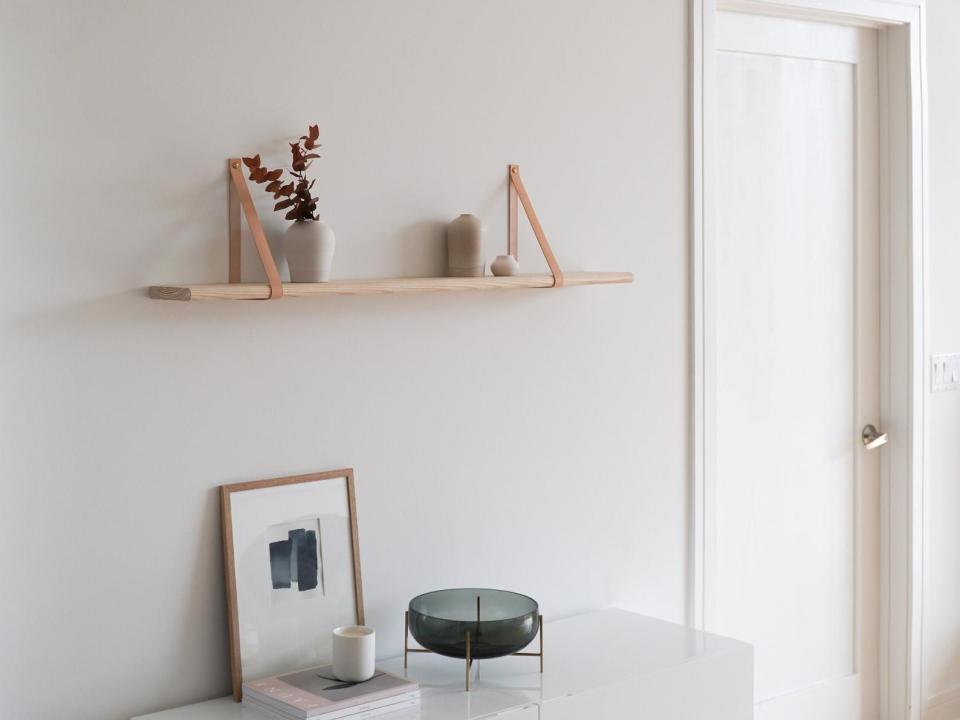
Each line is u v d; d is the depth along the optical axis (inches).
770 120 123.1
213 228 84.6
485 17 97.8
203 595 85.8
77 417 79.7
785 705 128.3
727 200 119.6
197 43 83.0
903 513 135.2
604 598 109.4
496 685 88.9
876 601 137.7
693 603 115.6
